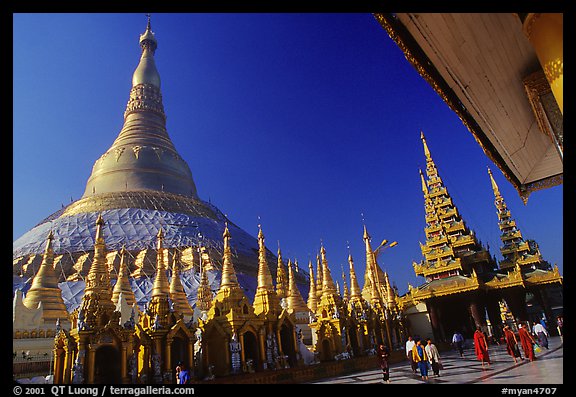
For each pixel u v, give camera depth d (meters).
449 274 52.81
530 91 10.95
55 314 35.31
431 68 9.86
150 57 118.88
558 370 19.81
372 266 50.97
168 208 90.00
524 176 16.66
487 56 9.76
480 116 11.99
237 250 83.06
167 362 25.41
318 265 56.94
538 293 51.06
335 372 30.45
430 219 60.59
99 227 28.83
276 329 31.44
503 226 61.84
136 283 63.31
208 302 44.69
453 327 53.62
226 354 27.34
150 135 104.31
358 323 38.91
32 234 79.38
